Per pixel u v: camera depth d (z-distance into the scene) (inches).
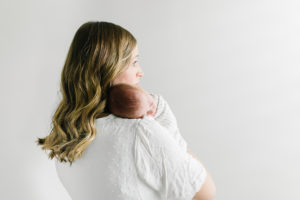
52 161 58.0
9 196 53.6
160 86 64.6
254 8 58.6
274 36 58.3
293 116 60.1
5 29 50.3
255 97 61.2
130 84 30.2
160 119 32.6
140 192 27.3
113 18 63.5
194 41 62.1
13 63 51.8
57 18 56.4
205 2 60.6
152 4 62.6
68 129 29.6
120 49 29.0
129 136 27.1
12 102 52.5
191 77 63.4
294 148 61.6
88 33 29.8
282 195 64.6
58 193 59.6
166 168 26.6
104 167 27.6
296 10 56.7
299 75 58.3
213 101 63.4
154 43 63.5
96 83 28.5
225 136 64.3
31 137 55.1
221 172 66.1
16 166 53.9
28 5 52.2
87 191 29.6
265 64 59.6
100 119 28.9
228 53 61.0
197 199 28.9
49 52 56.0
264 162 63.8
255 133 62.8
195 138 65.4
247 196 66.2
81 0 59.7
